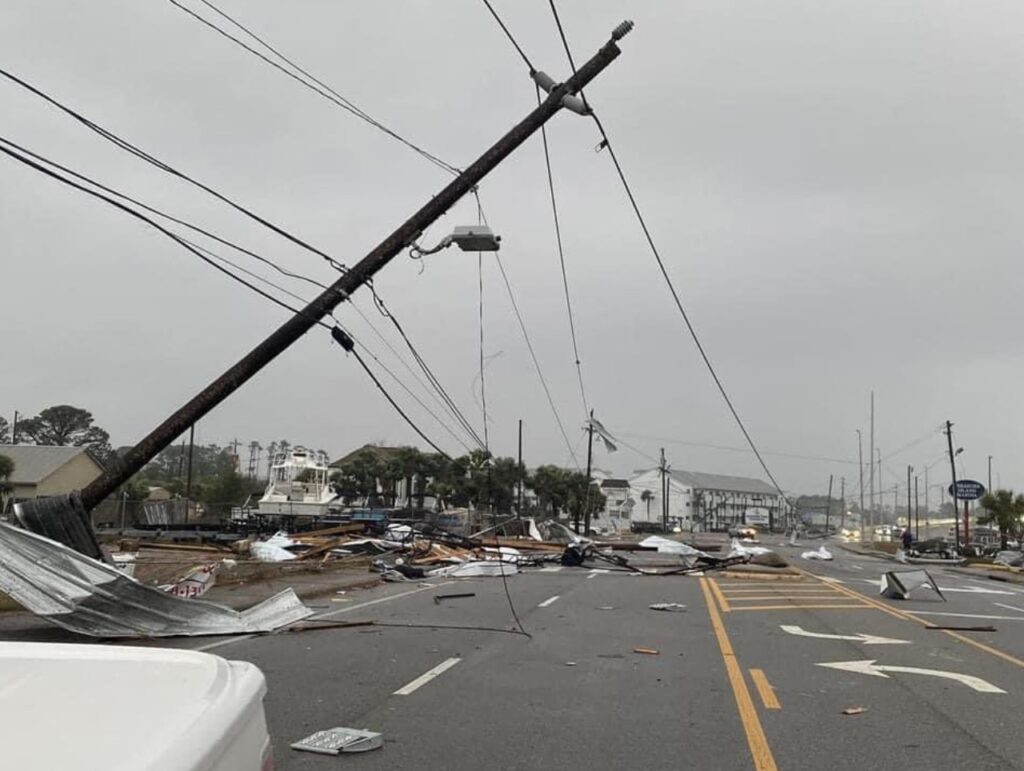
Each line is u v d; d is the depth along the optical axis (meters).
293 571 25.58
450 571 29.72
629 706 9.03
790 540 97.81
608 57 18.94
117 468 16.28
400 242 18.02
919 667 11.73
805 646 13.50
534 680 10.34
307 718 8.30
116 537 39.81
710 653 12.62
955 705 9.35
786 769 6.91
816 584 27.38
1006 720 8.67
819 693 9.86
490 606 18.83
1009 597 25.70
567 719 8.42
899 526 145.50
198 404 16.67
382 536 39.38
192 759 1.92
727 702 9.30
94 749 1.92
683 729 8.11
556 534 50.69
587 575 29.97
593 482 108.75
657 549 47.50
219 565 23.48
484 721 8.29
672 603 20.06
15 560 12.35
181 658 2.68
